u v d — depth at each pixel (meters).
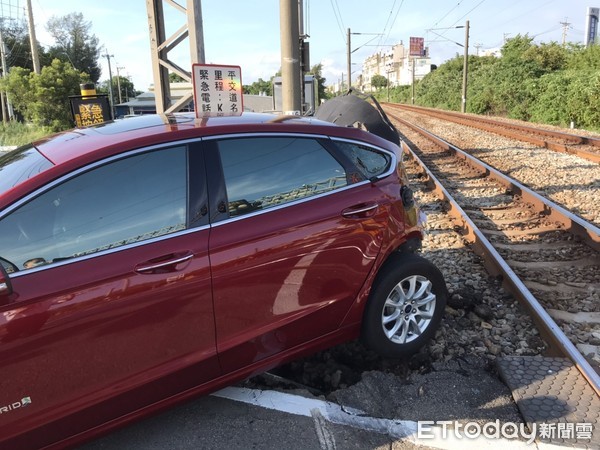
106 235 2.56
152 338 2.61
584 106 22.83
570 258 5.53
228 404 3.23
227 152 2.96
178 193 2.76
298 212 3.07
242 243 2.83
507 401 3.19
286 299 3.02
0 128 24.80
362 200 3.33
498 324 4.13
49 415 2.41
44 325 2.34
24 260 2.37
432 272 3.68
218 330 2.81
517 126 20.84
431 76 68.06
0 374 2.27
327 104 6.14
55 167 2.53
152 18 8.22
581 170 10.63
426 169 10.97
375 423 3.04
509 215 7.42
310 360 3.72
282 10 8.64
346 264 3.24
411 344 3.63
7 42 51.69
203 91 6.29
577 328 4.05
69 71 25.17
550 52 36.62
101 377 2.51
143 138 2.76
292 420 3.08
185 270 2.66
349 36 41.69
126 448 2.88
